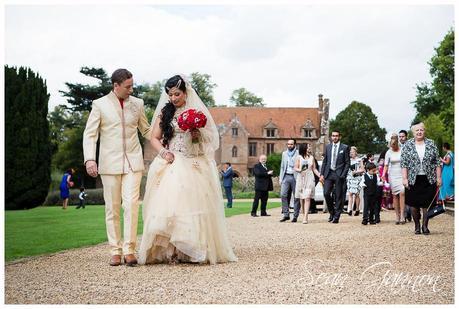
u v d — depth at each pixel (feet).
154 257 24.94
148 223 24.41
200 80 299.17
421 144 37.17
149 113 222.69
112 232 24.75
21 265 24.30
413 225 44.65
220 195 25.61
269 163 263.70
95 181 204.85
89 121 25.05
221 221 25.31
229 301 17.17
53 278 21.12
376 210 48.19
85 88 216.74
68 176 85.30
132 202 24.67
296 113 294.87
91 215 62.44
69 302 17.26
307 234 37.78
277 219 54.65
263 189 59.88
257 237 36.11
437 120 182.29
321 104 295.07
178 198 24.26
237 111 294.87
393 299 17.52
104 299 17.60
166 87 25.71
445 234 36.70
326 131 285.43
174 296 17.89
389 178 46.06
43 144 104.37
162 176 25.09
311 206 66.18
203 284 19.75
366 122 293.23
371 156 61.57
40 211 75.05
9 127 100.32
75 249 29.91
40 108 105.09
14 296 18.11
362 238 34.45
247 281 20.25
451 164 58.23
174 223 24.08
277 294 18.12
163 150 25.09
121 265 24.31
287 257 26.22
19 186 100.37
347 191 61.62
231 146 282.15
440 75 159.33
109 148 24.94
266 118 292.20
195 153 25.49
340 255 26.63
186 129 24.71
